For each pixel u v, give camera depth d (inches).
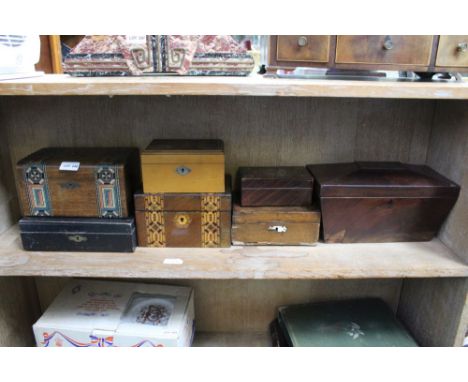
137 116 37.8
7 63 29.5
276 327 44.8
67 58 30.6
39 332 36.2
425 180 34.6
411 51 29.6
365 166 37.1
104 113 37.7
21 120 37.9
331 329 41.1
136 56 30.7
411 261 32.8
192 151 32.8
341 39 29.5
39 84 26.6
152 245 34.8
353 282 45.7
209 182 33.1
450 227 34.8
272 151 39.1
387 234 35.7
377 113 38.0
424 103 37.8
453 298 34.8
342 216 34.5
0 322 37.7
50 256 33.3
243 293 45.4
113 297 41.1
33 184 32.9
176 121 38.0
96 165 32.4
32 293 44.1
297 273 31.4
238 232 34.6
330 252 34.3
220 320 46.7
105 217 33.7
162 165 32.5
